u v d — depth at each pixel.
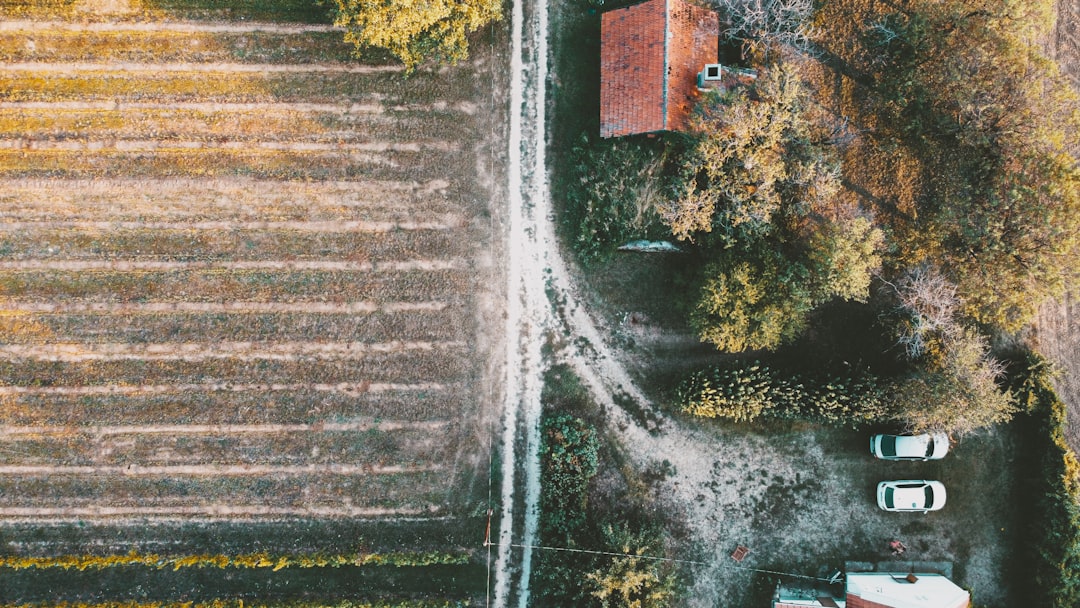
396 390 31.84
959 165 29.31
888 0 30.50
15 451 31.81
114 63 32.59
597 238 30.86
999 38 27.20
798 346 30.91
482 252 31.94
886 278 30.59
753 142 27.66
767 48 30.06
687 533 31.27
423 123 32.31
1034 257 26.73
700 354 31.41
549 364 31.77
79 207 32.28
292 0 32.41
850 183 30.64
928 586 29.44
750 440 31.36
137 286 32.06
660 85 28.75
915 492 30.27
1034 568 29.61
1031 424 30.19
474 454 31.66
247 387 31.86
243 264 32.16
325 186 32.28
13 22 32.62
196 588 31.42
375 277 32.03
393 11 28.09
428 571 31.38
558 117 31.86
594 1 31.75
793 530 31.12
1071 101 27.59
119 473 31.81
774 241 29.12
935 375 28.28
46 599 31.41
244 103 32.44
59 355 31.95
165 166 32.31
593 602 28.70
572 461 30.31
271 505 31.66
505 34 32.03
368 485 31.66
